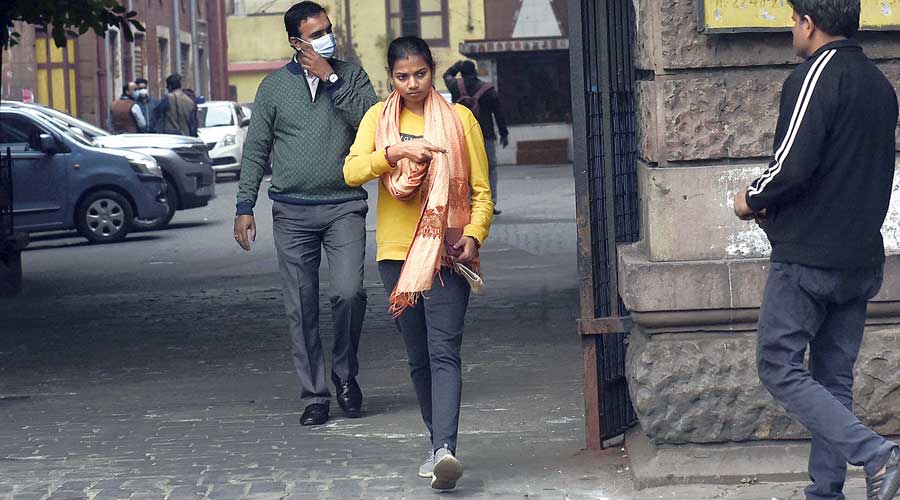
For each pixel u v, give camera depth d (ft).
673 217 27.78
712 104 27.71
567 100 201.26
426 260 27.50
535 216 104.99
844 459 24.39
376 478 30.14
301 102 35.88
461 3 339.36
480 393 39.91
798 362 23.85
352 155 29.09
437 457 27.94
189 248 91.45
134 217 97.76
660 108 27.81
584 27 29.50
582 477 29.35
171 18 249.55
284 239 36.37
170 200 104.27
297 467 31.53
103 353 51.11
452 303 28.25
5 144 95.35
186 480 30.58
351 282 36.01
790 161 22.84
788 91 23.36
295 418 37.65
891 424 28.09
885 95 23.44
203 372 46.09
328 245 36.32
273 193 36.42
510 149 201.26
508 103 201.26
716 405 28.04
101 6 67.82
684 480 28.04
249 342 52.39
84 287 73.10
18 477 31.35
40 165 95.25
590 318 30.27
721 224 27.78
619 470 29.66
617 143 30.71
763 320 24.02
